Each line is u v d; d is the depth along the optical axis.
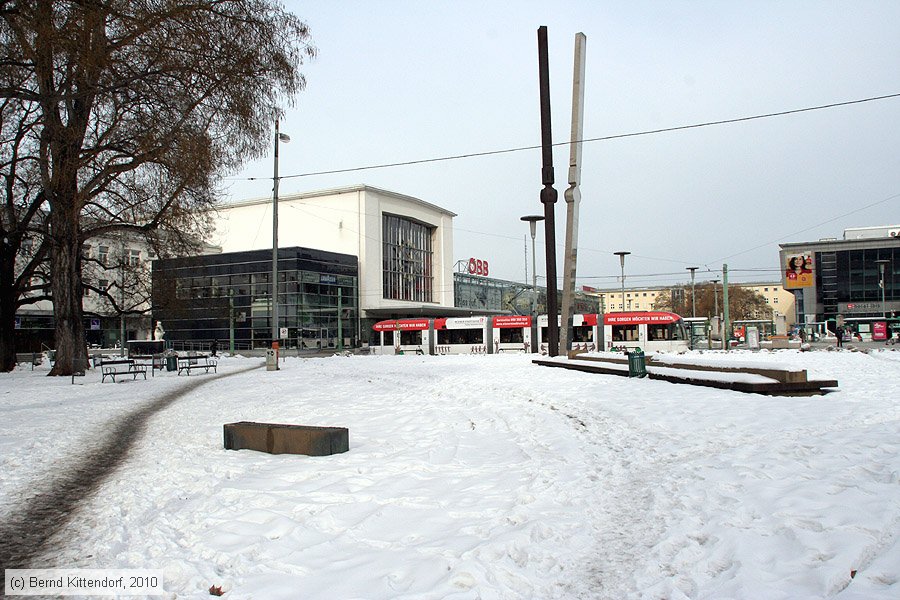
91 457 9.67
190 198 25.14
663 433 9.77
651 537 5.24
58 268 28.72
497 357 43.03
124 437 11.48
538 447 9.31
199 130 19.02
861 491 5.75
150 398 18.41
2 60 16.41
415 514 6.11
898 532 4.73
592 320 50.88
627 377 18.95
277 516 6.10
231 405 15.88
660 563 4.64
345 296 68.88
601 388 16.41
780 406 11.73
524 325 54.44
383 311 74.00
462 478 7.51
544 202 26.78
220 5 17.91
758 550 4.59
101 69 15.95
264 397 17.67
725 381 14.65
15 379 27.31
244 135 20.14
